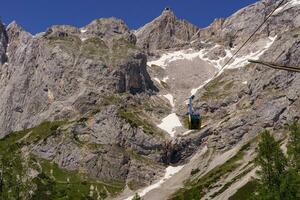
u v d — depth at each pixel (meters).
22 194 101.50
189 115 47.72
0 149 112.94
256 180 72.44
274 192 68.06
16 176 102.31
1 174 101.31
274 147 71.62
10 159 105.06
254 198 70.88
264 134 73.00
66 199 144.50
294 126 75.44
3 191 99.88
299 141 73.56
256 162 72.69
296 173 68.56
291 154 72.62
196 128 47.44
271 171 70.69
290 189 67.25
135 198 105.25
